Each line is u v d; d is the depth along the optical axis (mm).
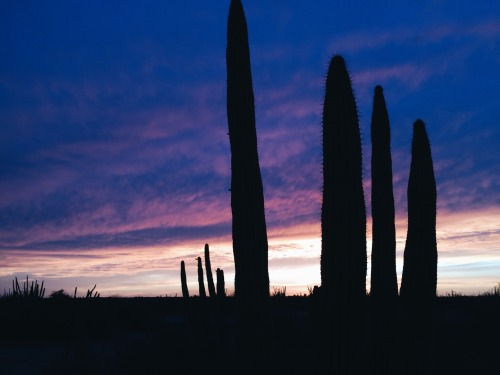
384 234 7078
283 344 14984
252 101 6996
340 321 5387
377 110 7336
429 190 6641
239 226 6734
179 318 34531
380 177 7191
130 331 24797
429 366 6492
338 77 5707
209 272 17469
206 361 15477
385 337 6797
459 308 28062
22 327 23750
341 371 5316
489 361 14461
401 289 6711
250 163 6828
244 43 7082
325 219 5594
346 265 5434
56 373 12555
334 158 5594
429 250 6578
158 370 15203
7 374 16422
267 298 6715
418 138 6770
